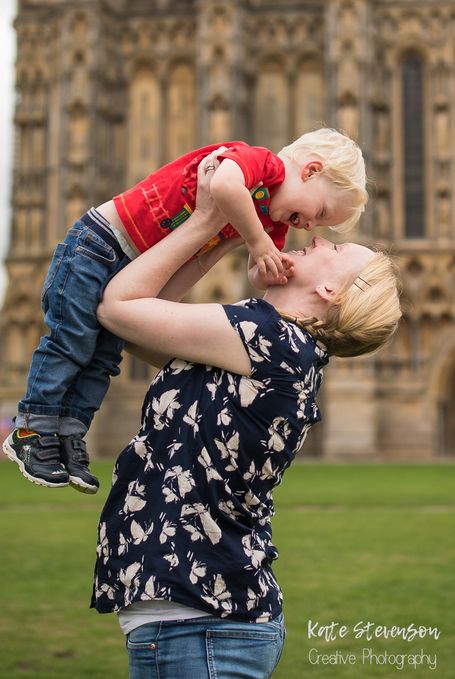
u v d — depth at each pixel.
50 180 72.88
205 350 4.98
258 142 72.38
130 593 4.87
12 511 28.12
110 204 5.30
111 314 5.10
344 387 65.94
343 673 10.84
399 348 68.50
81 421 5.28
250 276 5.50
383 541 21.05
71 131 71.00
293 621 13.18
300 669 10.98
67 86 70.94
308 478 43.25
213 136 69.25
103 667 11.23
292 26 72.31
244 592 4.87
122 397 69.50
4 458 68.19
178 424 4.96
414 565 17.72
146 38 73.44
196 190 5.22
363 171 5.50
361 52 67.94
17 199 72.81
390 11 70.44
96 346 5.33
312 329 5.20
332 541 21.03
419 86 70.69
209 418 4.95
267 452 4.99
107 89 72.31
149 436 5.00
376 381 67.56
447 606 14.03
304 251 5.40
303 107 72.38
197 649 4.80
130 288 5.12
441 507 29.00
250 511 5.02
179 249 5.17
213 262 5.65
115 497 5.02
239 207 5.03
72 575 16.83
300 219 5.45
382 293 5.22
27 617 13.73
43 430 5.14
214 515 4.90
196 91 73.00
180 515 4.88
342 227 5.59
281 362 4.99
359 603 14.27
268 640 4.91
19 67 73.44
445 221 69.38
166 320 5.01
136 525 4.93
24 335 71.81
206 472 4.91
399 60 70.81
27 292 71.88
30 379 5.21
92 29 70.88
